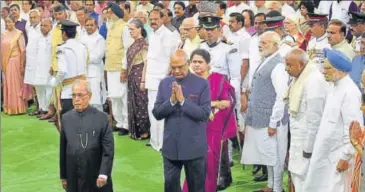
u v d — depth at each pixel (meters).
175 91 4.97
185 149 5.09
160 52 8.10
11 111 10.39
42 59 9.87
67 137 4.88
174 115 5.12
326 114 5.12
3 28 10.84
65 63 7.58
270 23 7.01
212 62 6.66
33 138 8.85
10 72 10.34
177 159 5.12
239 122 7.24
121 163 7.65
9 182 6.97
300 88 5.39
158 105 5.17
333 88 5.12
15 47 10.34
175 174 5.20
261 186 6.72
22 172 7.35
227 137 6.01
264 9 9.90
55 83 7.68
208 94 5.15
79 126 4.86
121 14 8.80
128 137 8.92
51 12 10.96
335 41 6.29
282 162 6.21
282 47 6.76
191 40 7.48
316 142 5.21
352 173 5.03
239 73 6.82
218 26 6.71
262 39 6.14
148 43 8.43
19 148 8.35
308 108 5.33
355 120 4.91
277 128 6.12
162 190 6.66
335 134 5.07
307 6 8.34
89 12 10.56
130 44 8.67
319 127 5.21
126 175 7.17
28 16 11.00
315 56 6.64
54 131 9.26
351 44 7.09
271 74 6.07
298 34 7.55
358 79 6.16
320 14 6.70
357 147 4.71
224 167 6.62
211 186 5.90
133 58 8.55
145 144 8.55
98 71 8.91
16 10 10.66
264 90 6.16
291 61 5.40
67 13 10.13
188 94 5.12
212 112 5.91
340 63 4.99
